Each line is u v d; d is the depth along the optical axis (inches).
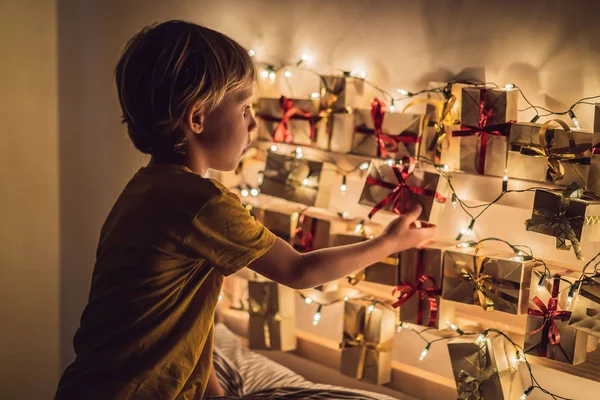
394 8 65.1
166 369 49.7
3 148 93.7
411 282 62.3
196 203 48.3
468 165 58.2
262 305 75.2
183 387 51.0
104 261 51.6
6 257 96.0
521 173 55.0
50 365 100.8
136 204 50.2
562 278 54.0
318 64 71.8
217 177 80.4
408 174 58.9
